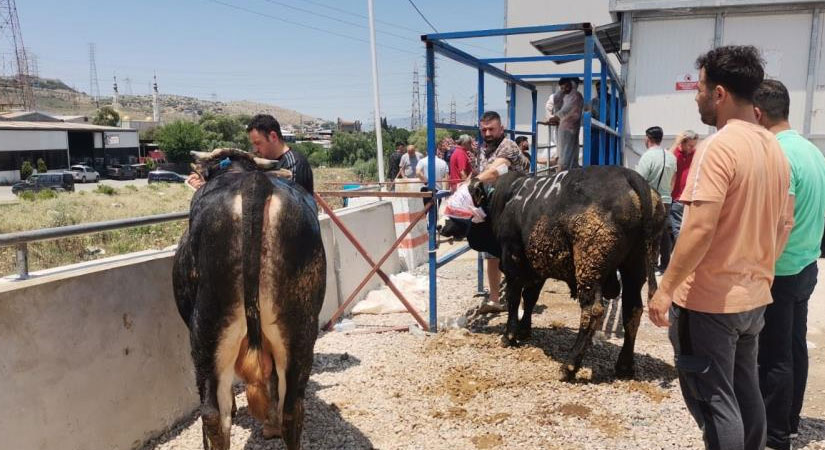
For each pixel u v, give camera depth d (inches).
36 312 136.1
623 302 206.5
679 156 342.0
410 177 587.5
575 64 705.6
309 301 126.9
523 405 185.6
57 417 139.5
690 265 114.5
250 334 114.7
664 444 159.6
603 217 191.0
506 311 294.0
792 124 398.0
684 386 126.8
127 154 3056.1
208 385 122.5
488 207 248.4
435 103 253.6
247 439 168.7
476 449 159.9
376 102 677.9
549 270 211.6
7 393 128.3
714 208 111.7
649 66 412.8
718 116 123.4
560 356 228.7
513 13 778.2
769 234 119.6
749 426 127.8
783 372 151.4
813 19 382.6
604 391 195.2
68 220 858.1
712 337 118.6
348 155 2933.1
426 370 215.3
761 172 115.6
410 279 354.9
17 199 1537.9
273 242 118.9
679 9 397.4
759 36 393.7
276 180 136.6
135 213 1005.8
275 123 187.5
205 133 3358.8
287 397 126.4
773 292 149.7
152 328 171.2
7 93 4089.6
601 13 758.5
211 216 120.0
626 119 421.1
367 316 293.6
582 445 160.2
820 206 146.7
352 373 213.9
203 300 120.4
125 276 163.3
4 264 420.8
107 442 153.1
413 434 169.2
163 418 173.0
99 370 151.9
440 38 243.9
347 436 168.2
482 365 219.1
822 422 176.9
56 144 2566.4
